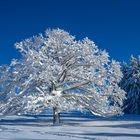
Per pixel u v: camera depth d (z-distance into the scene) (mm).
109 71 38031
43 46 37531
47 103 35219
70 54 37281
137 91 64562
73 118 43906
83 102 38344
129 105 64875
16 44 37031
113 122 36156
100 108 38594
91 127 31172
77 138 19766
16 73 36656
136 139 19875
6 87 36812
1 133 22422
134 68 65562
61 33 37812
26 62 35719
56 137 20078
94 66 37875
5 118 45344
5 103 36312
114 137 21016
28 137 19797
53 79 35562
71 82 38000
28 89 36344
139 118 43219
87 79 37719
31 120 41375
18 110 35500
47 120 41375
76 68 38250
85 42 37844
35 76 35438
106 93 38094
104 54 37594
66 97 37844
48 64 35562
